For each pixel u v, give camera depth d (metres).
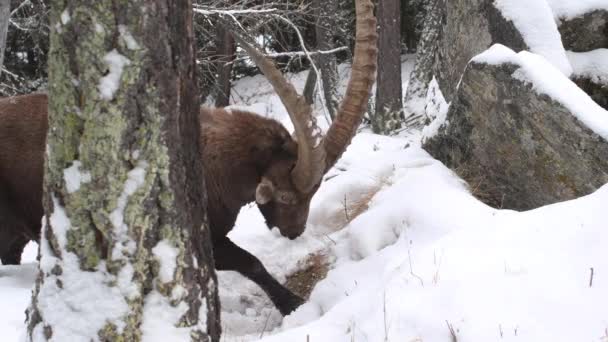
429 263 4.02
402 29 19.00
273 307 5.76
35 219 5.44
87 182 2.80
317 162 4.85
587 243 3.71
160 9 2.75
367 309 3.94
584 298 3.35
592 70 7.34
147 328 2.88
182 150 2.93
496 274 3.70
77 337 2.85
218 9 9.11
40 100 5.35
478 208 5.47
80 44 2.71
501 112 6.00
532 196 5.95
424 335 3.47
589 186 5.43
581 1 7.50
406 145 7.74
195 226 3.03
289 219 5.31
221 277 6.08
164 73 2.80
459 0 8.23
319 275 5.91
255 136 5.22
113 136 2.76
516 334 3.25
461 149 6.49
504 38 7.30
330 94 15.51
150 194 2.84
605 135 5.27
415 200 5.74
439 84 8.96
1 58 5.82
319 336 3.84
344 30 16.75
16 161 5.25
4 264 5.98
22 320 4.16
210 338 3.13
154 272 2.90
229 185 5.30
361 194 6.56
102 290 2.85
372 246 5.66
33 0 12.53
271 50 14.27
